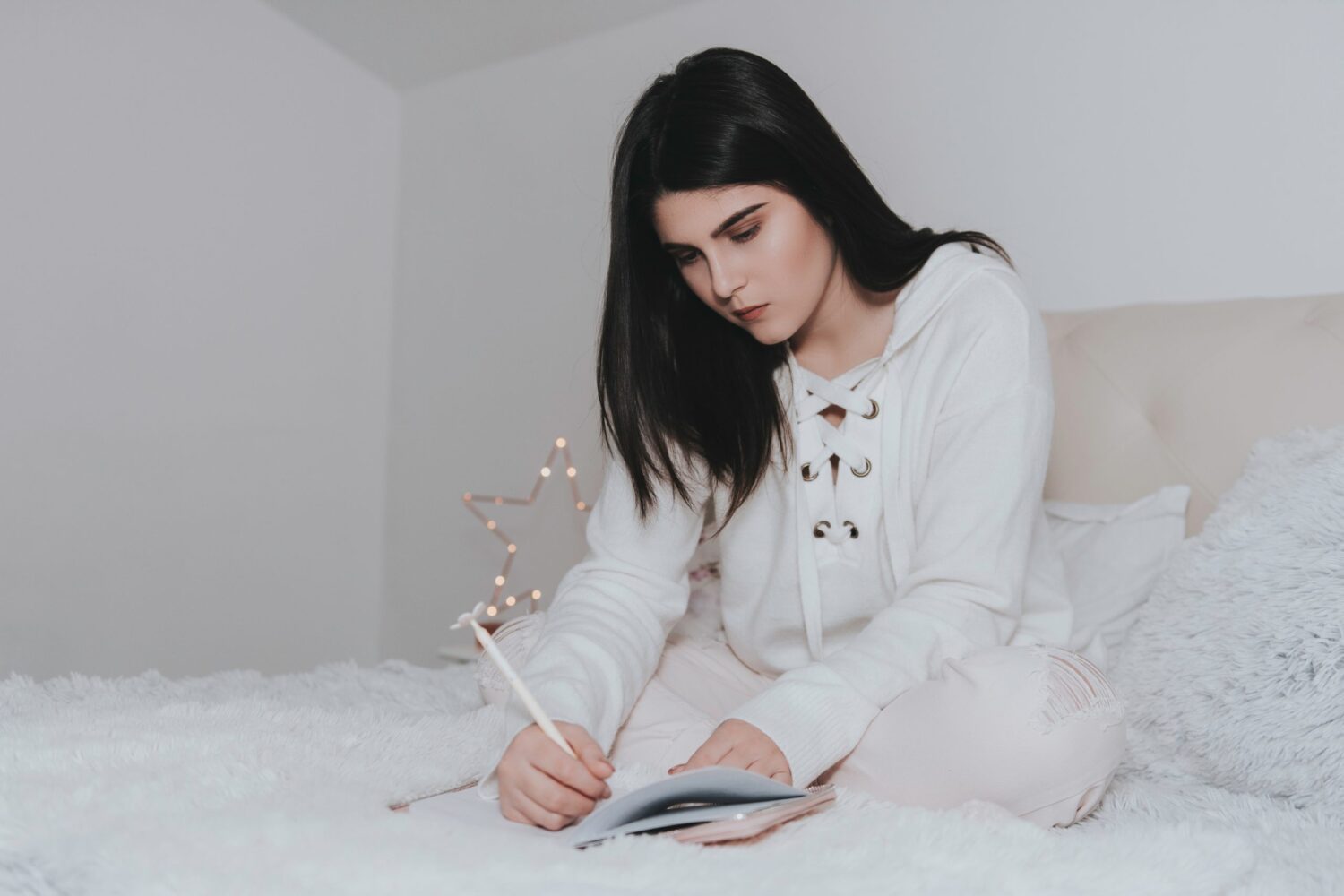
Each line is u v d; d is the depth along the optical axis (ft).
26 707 4.12
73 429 8.27
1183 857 2.57
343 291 9.82
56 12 8.24
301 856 2.38
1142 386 5.45
